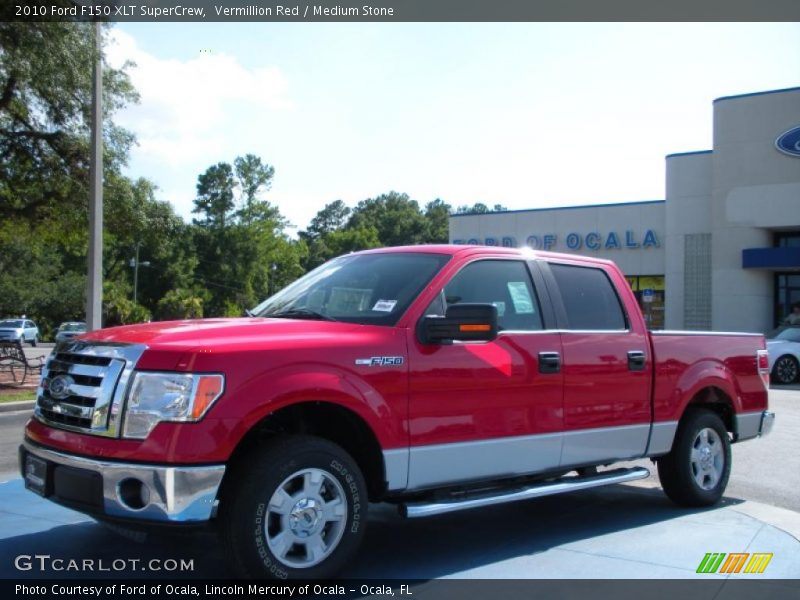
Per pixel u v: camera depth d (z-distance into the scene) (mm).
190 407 3936
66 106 18516
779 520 6277
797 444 10047
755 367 7234
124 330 4629
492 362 5094
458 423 4906
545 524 6008
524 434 5250
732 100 29453
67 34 16297
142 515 3916
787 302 29516
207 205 85500
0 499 6367
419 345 4805
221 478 3959
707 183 31344
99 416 4086
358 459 4801
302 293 5551
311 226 141500
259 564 4059
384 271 5355
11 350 21891
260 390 4105
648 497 7102
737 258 29312
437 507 4723
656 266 33438
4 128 18922
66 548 5082
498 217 36844
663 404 6238
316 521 4305
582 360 5652
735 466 8625
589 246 34750
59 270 79000
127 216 20719
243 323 4641
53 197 19828
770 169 28656
